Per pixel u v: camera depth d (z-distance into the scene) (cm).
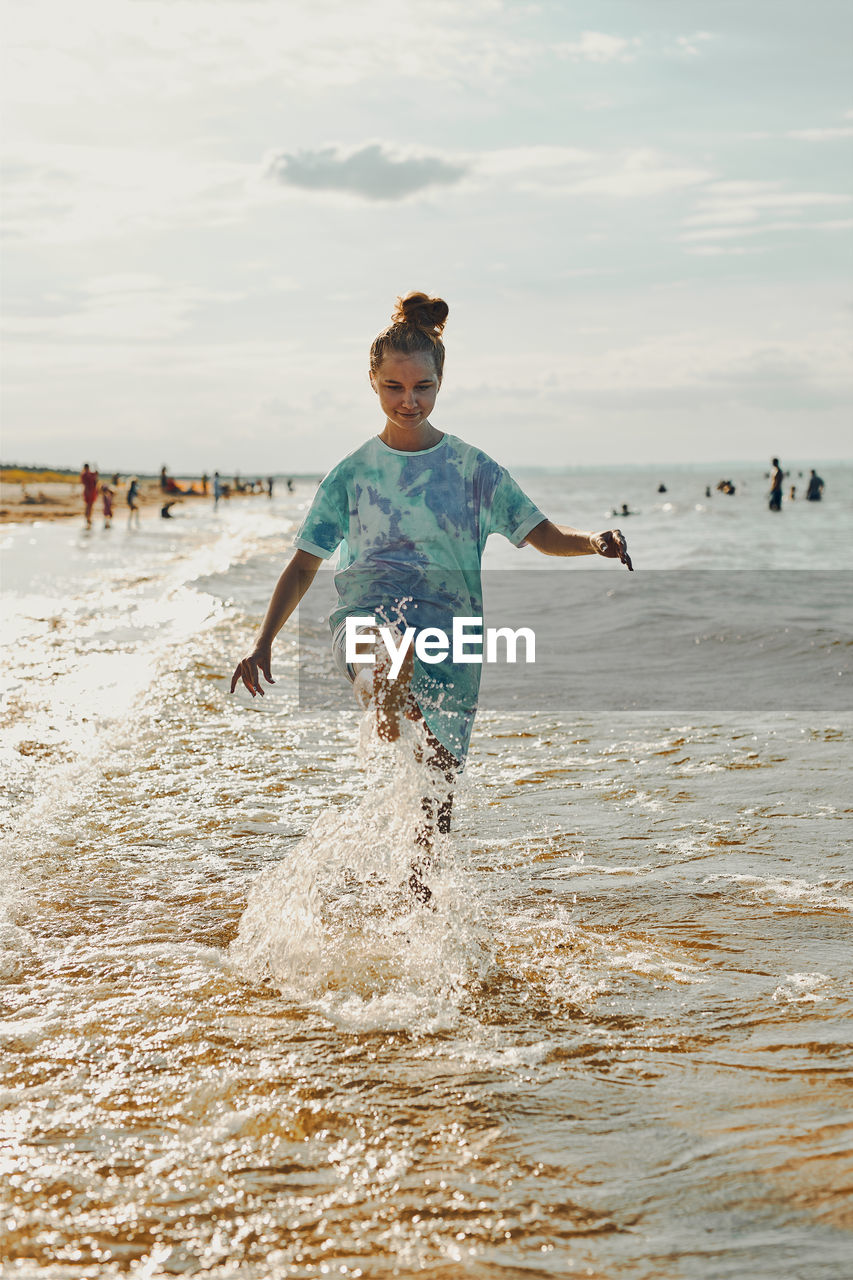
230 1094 220
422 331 311
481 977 286
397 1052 241
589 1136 202
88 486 3606
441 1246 169
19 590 1439
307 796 491
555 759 573
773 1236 169
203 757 564
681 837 426
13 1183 188
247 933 313
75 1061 236
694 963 297
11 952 304
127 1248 169
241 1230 174
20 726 621
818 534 3167
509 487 327
